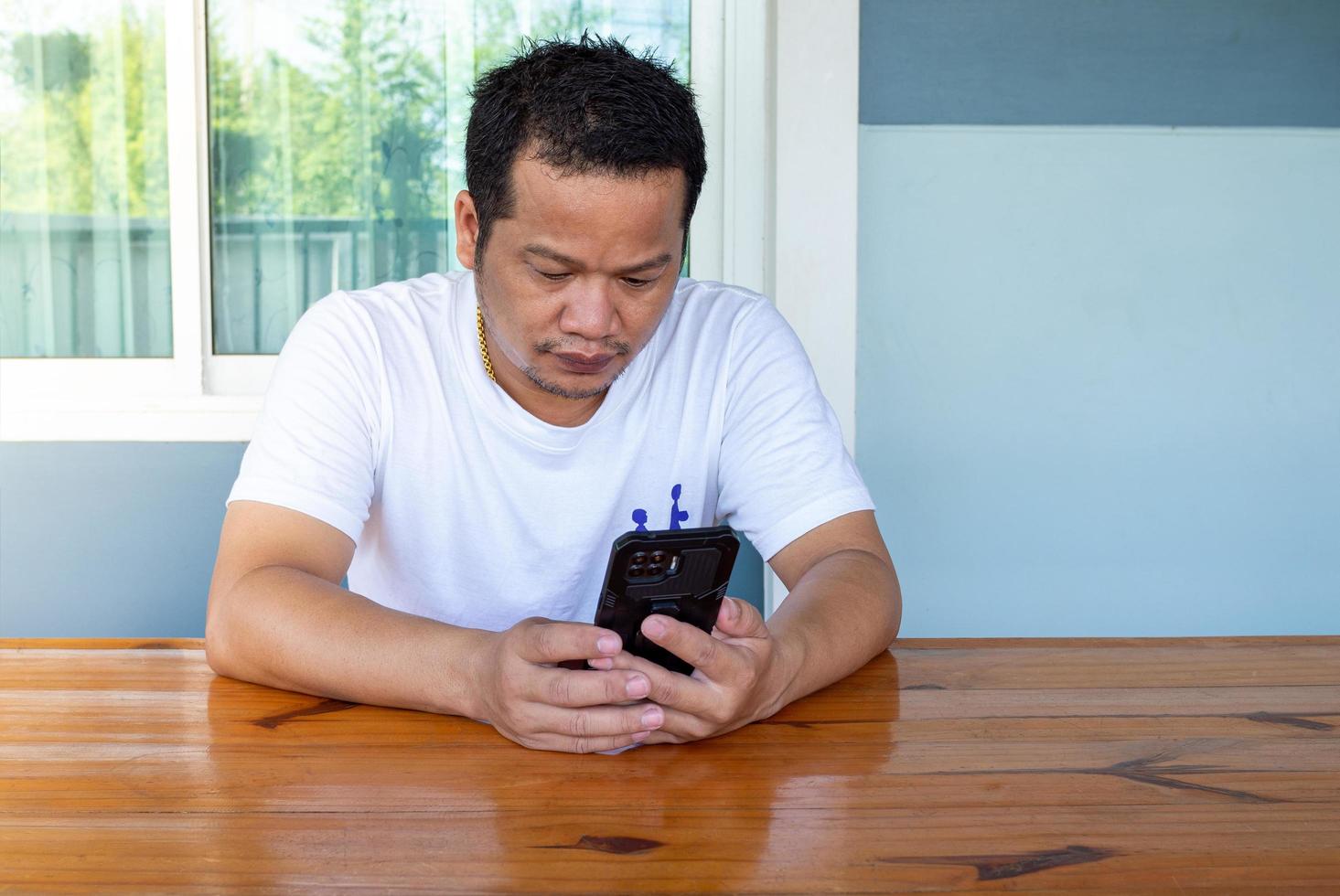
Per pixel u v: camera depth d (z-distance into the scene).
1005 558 2.22
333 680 0.93
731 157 2.15
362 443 1.21
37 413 2.10
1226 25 2.15
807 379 1.34
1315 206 2.20
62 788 0.75
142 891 0.61
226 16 2.16
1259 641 1.17
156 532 2.14
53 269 2.21
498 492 1.28
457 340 1.27
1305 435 2.24
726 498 1.35
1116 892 0.62
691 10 2.18
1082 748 0.85
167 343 2.24
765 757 0.83
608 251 0.96
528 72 0.97
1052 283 2.17
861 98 2.12
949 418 2.18
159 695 0.96
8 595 2.13
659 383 1.32
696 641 0.84
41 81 2.17
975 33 2.12
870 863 0.65
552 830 0.69
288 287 2.23
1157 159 2.17
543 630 0.85
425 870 0.64
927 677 1.04
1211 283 2.20
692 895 0.61
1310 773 0.80
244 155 2.20
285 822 0.70
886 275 2.15
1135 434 2.21
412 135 2.22
